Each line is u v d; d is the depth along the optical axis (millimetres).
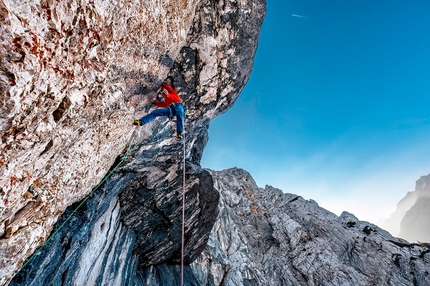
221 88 9203
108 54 3561
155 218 11539
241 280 22953
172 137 9336
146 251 12539
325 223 32781
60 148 3488
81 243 6328
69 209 5840
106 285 8359
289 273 27047
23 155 2732
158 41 5102
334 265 26531
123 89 4656
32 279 4480
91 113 3818
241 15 7766
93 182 5941
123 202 10062
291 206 38062
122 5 3328
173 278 14031
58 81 2639
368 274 25719
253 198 40562
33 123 2559
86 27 2775
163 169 10188
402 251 27906
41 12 2102
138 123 5895
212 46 7535
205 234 14852
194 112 9328
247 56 9125
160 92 6914
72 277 6270
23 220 3461
